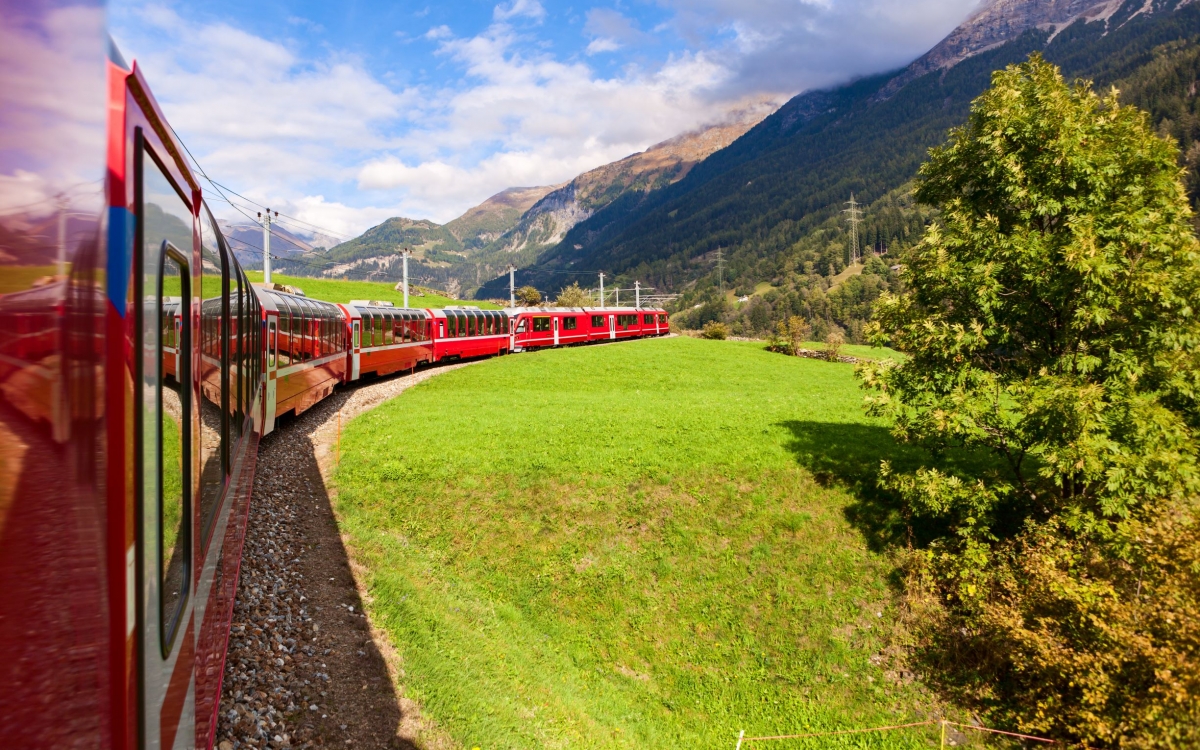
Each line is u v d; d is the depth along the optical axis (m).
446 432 24.31
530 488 19.52
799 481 19.89
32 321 2.10
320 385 26.97
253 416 12.61
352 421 26.30
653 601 16.16
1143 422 12.91
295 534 14.87
